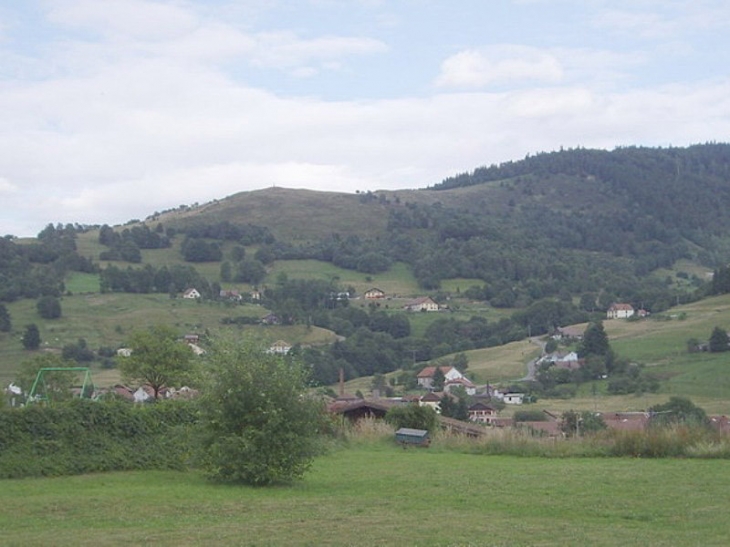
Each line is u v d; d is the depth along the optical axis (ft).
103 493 71.26
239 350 81.05
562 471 88.07
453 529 53.26
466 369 335.26
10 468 82.48
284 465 78.07
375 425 136.56
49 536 50.08
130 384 189.98
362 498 68.85
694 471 85.15
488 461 103.30
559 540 49.88
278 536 50.55
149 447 94.53
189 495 70.28
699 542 49.29
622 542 49.34
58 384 186.29
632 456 104.47
